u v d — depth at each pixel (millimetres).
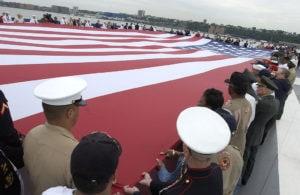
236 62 12391
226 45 24297
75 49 9500
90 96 4770
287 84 8164
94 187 1500
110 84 5758
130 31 20938
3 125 2074
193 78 7645
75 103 2172
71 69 6586
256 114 4918
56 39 11188
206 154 1926
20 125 3428
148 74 7270
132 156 3012
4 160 2068
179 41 19938
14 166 2223
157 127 3889
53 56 7793
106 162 1498
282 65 9797
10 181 2119
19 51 7812
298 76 20250
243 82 3912
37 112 3850
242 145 4004
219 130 2043
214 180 2049
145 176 2662
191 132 2014
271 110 4898
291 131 8328
